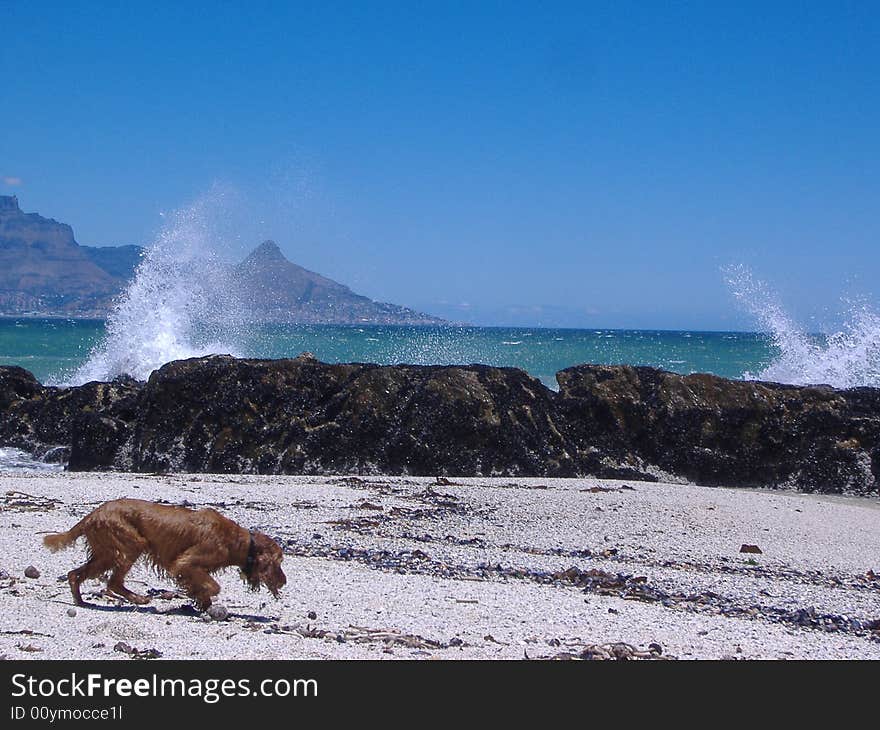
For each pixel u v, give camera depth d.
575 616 9.38
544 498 18.06
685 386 23.66
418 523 15.22
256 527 14.01
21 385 27.08
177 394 22.88
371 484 19.67
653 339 141.00
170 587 9.78
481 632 8.52
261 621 8.52
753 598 11.09
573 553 13.48
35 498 15.80
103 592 9.08
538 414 22.83
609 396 23.39
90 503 15.54
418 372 23.14
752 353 88.38
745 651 8.54
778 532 15.85
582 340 126.69
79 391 25.58
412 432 22.14
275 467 22.08
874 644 9.28
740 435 23.11
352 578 10.64
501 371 23.25
